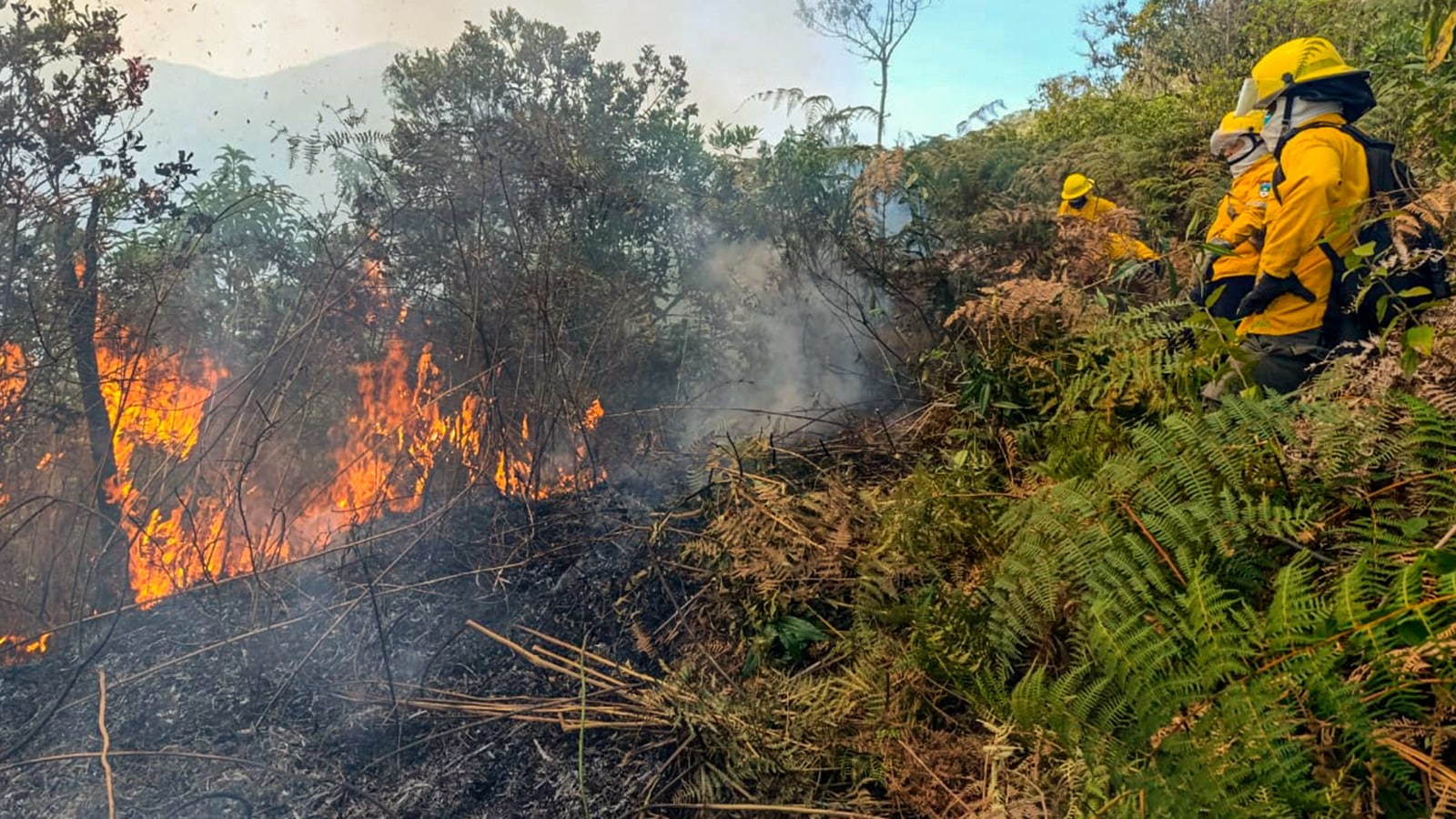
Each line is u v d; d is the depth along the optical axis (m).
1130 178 4.23
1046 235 3.80
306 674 2.69
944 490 2.23
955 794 1.67
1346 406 1.67
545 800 2.11
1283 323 2.27
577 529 3.44
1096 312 2.57
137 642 2.95
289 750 2.34
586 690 2.47
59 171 3.78
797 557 2.52
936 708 1.85
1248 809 1.16
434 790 2.17
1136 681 1.31
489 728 2.37
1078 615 1.62
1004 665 1.76
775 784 1.95
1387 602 1.28
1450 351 1.70
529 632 2.81
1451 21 1.97
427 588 3.11
